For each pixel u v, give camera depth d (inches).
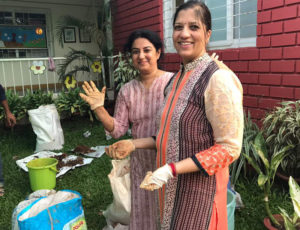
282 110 123.3
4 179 149.1
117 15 279.1
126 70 240.8
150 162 82.5
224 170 50.9
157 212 57.8
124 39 274.5
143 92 81.9
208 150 44.7
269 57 147.2
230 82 45.1
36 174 129.8
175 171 44.8
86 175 150.3
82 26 287.0
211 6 180.9
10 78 311.0
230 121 43.9
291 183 77.2
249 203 116.1
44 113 191.5
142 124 82.7
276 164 87.1
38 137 193.5
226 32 173.9
